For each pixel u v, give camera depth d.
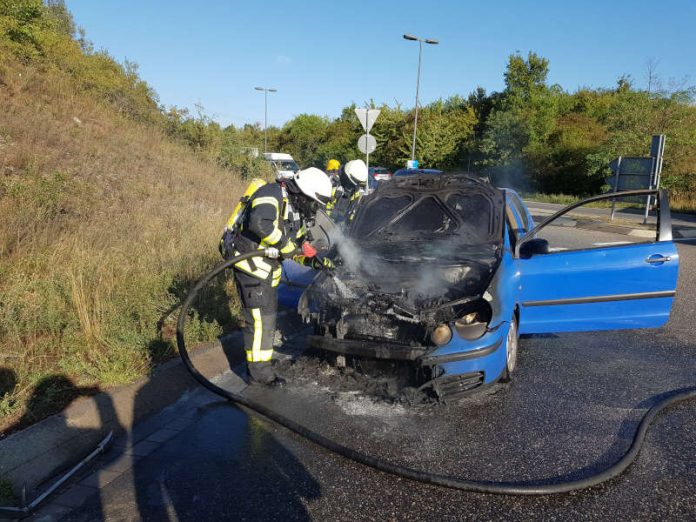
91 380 3.92
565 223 15.22
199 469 3.11
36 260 5.59
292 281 5.23
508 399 4.02
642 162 15.23
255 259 4.16
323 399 4.05
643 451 3.22
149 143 13.76
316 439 3.35
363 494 2.86
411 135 38.84
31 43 14.46
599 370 4.62
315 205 4.38
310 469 3.11
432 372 3.79
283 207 4.16
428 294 4.13
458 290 4.21
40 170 8.82
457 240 5.02
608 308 4.59
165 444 3.41
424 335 3.89
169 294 5.61
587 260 4.58
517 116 35.22
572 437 3.42
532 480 2.94
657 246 4.58
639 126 25.86
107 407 3.63
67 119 12.16
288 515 2.68
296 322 5.70
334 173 7.42
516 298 4.27
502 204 5.36
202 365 4.54
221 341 5.01
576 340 5.48
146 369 4.17
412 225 5.33
